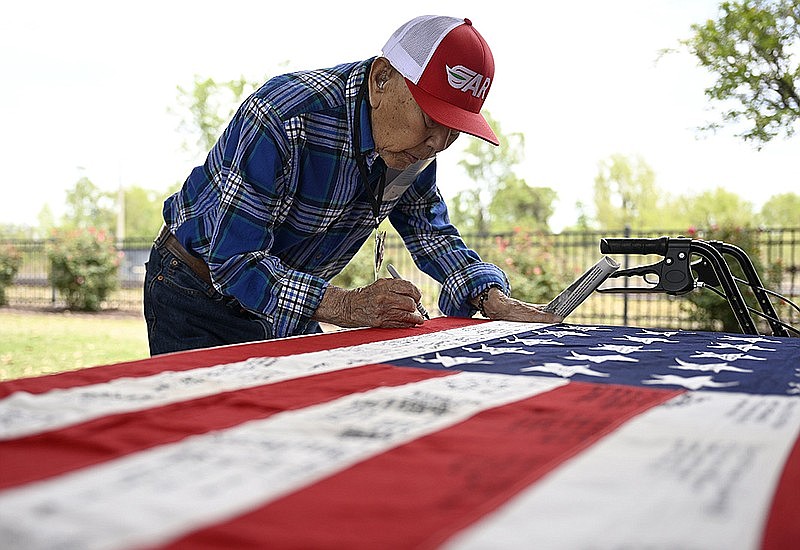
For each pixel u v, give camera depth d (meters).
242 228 1.74
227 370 1.19
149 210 34.44
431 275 2.32
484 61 1.76
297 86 1.80
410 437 0.77
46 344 8.52
